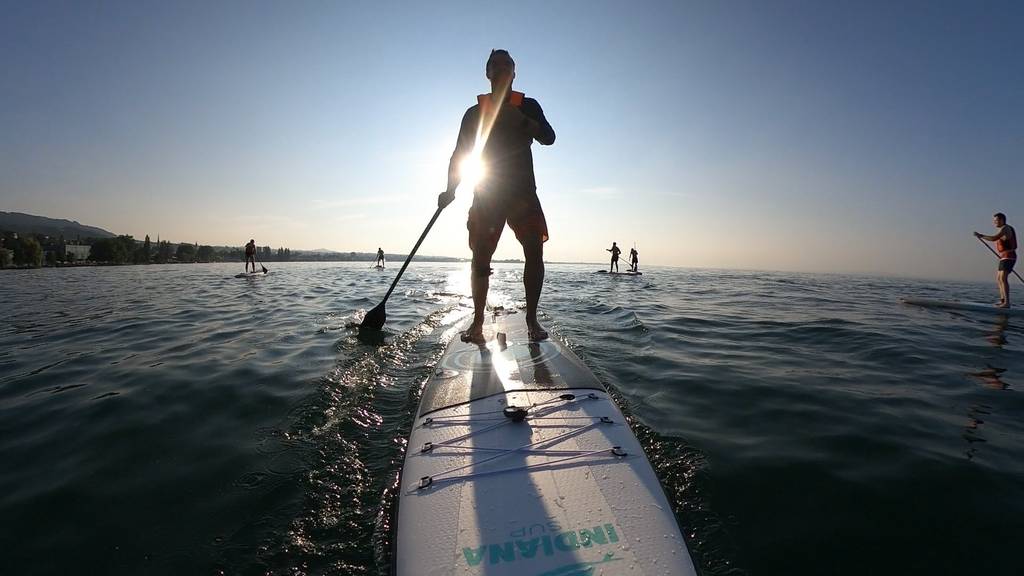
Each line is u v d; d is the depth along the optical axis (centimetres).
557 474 174
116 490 201
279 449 235
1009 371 385
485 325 457
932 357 433
